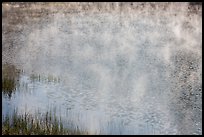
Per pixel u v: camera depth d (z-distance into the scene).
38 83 24.44
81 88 23.72
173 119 19.44
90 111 20.34
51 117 19.16
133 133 17.92
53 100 21.80
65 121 18.81
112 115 19.86
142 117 19.72
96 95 22.70
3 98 21.81
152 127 18.62
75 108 20.69
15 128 17.50
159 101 21.72
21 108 20.36
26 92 22.83
